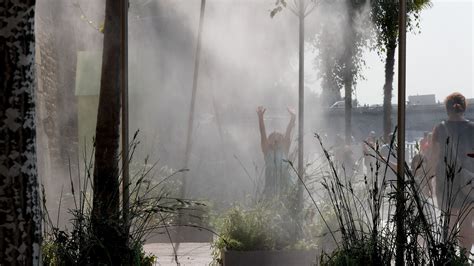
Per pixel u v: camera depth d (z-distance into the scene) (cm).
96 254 757
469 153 909
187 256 1141
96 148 855
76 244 750
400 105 740
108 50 872
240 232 976
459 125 934
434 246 709
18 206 519
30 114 525
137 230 798
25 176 522
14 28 516
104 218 761
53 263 740
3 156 518
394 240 730
